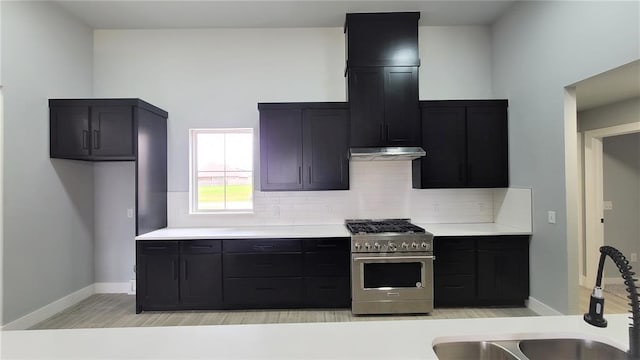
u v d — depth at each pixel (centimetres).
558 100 300
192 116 411
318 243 348
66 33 366
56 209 351
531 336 127
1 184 292
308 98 413
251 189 421
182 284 348
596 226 416
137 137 346
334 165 379
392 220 411
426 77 417
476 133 381
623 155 431
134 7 360
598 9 255
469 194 415
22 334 127
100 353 112
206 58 412
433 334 126
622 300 375
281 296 349
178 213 407
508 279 348
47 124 341
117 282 412
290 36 413
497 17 395
